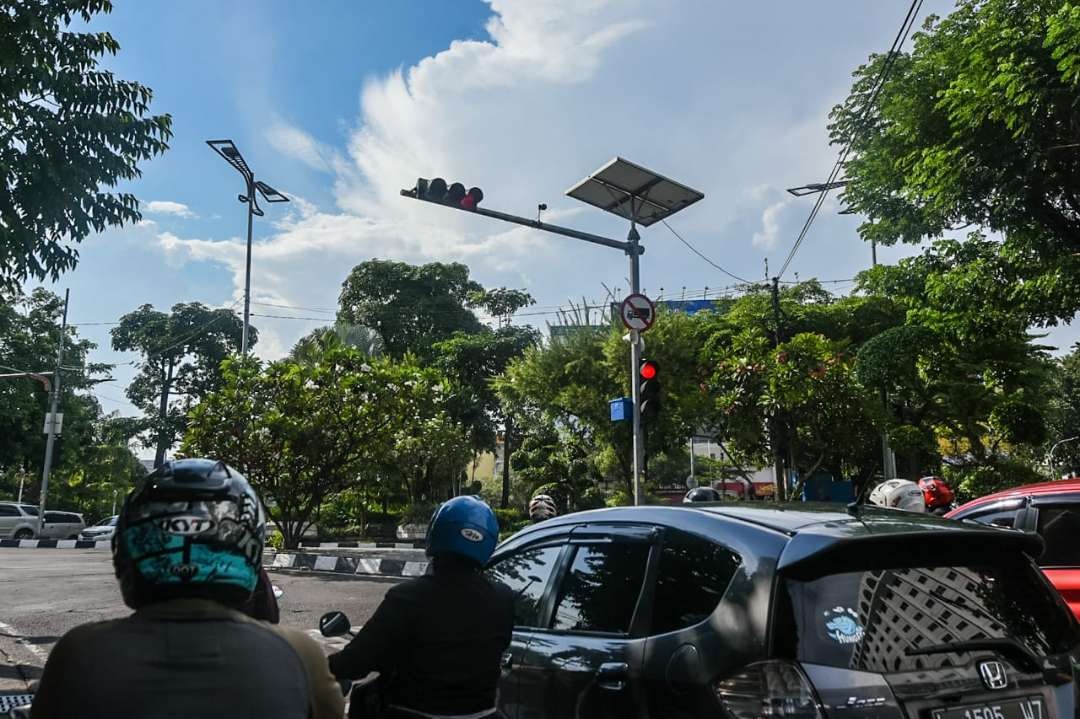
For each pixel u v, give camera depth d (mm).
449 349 44531
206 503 1403
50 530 37219
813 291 36688
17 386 39062
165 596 1370
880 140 18297
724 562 2857
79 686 1254
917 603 2668
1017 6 13227
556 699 3203
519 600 3727
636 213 14047
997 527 2963
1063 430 40781
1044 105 12438
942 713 2453
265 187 28125
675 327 21750
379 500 32594
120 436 56719
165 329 60938
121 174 7234
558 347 22250
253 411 20609
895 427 21547
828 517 3002
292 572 17438
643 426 12094
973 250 17844
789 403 19609
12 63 6566
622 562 3311
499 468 56219
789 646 2504
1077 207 14672
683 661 2736
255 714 1300
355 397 20875
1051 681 2666
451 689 2504
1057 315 15969
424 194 12602
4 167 6664
